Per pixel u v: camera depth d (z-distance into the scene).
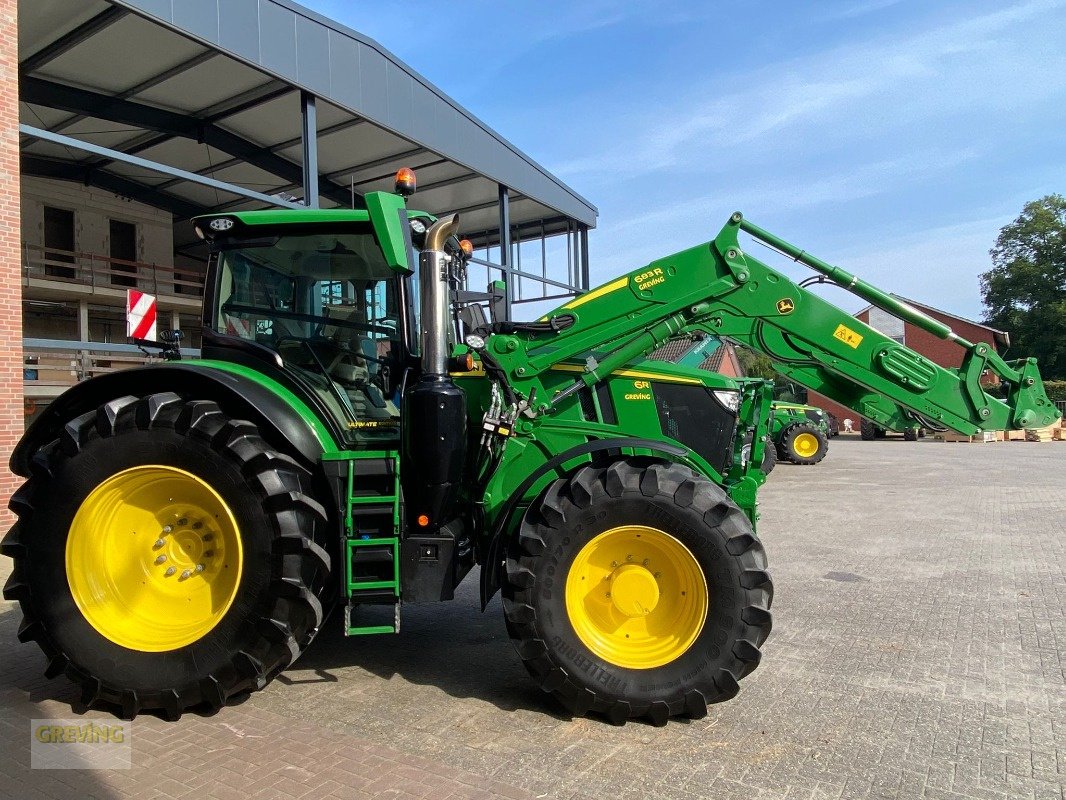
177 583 3.58
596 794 2.76
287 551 3.37
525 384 4.06
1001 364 3.97
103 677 3.40
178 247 21.03
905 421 4.20
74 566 3.48
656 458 3.64
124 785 2.83
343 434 3.84
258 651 3.38
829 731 3.32
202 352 4.18
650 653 3.43
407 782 2.84
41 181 16.61
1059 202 47.84
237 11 9.86
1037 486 12.62
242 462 3.38
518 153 16.20
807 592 5.78
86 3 8.97
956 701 3.67
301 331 4.13
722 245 4.04
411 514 3.66
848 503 10.72
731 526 3.36
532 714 3.50
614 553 3.55
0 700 3.66
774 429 17.09
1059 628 4.86
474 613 5.29
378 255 4.07
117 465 3.48
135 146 13.70
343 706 3.59
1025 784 2.86
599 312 4.10
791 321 4.03
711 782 2.85
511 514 3.71
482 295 4.37
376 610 5.32
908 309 4.02
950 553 7.23
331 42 11.27
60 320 17.98
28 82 10.87
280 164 14.76
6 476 7.66
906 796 2.76
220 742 3.20
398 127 12.66
